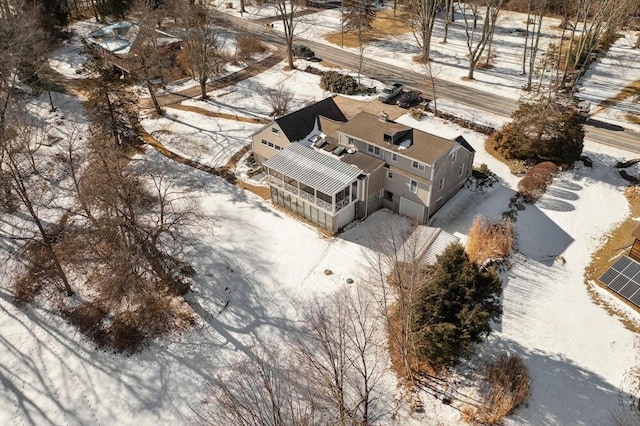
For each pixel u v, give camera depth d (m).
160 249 38.19
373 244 38.62
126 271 33.12
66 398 29.66
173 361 31.34
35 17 60.28
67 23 76.50
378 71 66.19
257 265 37.44
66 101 58.75
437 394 28.84
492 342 31.11
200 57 58.25
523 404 27.97
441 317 27.22
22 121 43.44
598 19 57.94
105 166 32.31
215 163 48.72
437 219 41.00
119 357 31.80
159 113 56.78
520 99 54.09
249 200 43.78
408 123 53.88
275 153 45.38
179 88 62.84
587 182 44.38
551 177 44.03
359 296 32.66
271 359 30.98
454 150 39.84
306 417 25.28
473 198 43.09
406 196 40.53
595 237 38.72
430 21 65.56
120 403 29.27
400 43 75.19
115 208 32.03
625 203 41.94
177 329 33.16
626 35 73.94
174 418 28.34
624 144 48.84
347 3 87.25
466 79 63.16
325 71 66.12
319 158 41.25
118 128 48.56
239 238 39.75
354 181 38.72
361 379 29.67
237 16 86.88
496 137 48.66
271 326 33.06
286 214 42.16
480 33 77.62
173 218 39.81
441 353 28.14
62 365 31.45
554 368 29.67
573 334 31.48
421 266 30.92
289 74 65.81
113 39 68.50
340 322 28.50
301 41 76.56
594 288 34.50
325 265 37.16
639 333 31.33
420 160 37.81
